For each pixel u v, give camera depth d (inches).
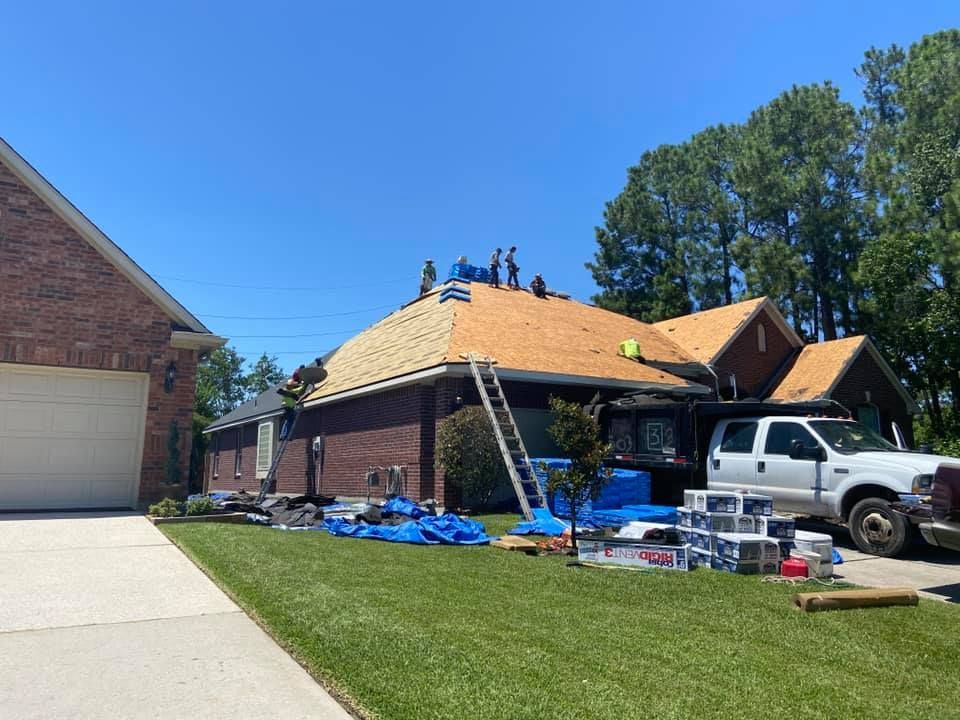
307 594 236.1
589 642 193.3
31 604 225.0
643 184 1584.6
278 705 150.3
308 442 823.7
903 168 1021.2
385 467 628.4
